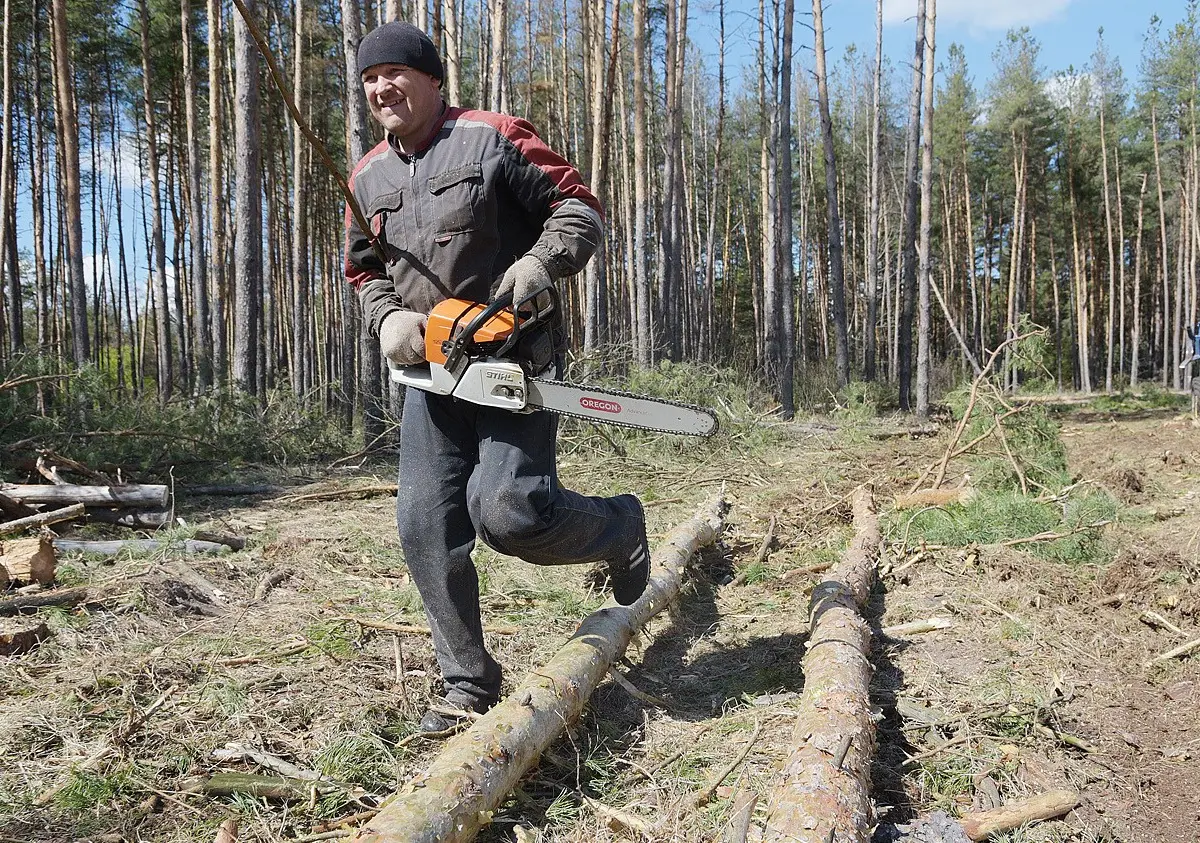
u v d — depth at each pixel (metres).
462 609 2.51
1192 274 29.84
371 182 2.45
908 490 6.68
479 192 2.29
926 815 2.14
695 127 34.75
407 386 2.51
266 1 16.80
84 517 5.09
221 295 15.74
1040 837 2.06
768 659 3.21
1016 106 31.50
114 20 19.42
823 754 2.04
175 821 2.07
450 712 2.51
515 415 2.37
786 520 5.60
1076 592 3.88
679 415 2.18
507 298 2.21
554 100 21.67
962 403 7.02
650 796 2.23
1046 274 41.91
